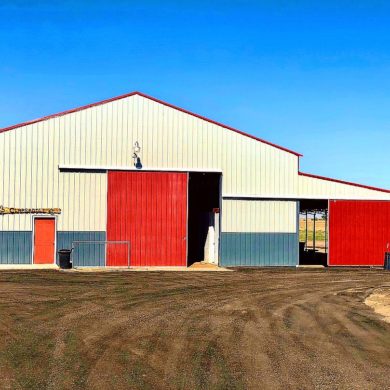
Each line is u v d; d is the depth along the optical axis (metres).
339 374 9.11
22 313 13.88
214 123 27.95
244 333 12.08
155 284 20.31
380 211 29.42
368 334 12.30
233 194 28.00
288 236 28.55
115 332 11.87
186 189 27.48
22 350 10.12
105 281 20.84
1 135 25.81
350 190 29.22
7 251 25.81
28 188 26.00
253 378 8.75
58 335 11.43
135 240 26.97
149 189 27.17
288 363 9.70
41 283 19.84
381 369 9.47
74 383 8.22
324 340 11.60
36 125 26.16
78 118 26.56
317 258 34.75
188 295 17.70
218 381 8.52
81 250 26.44
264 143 28.44
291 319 13.88
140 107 27.22
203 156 27.75
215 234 29.34
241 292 18.67
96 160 26.64
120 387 8.09
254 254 28.17
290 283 21.56
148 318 13.58
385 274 25.83
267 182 28.38
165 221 27.25
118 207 26.83
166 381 8.45
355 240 29.16
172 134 27.48
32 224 26.03
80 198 26.48
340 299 17.55
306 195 28.78
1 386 7.99
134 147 27.00
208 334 11.89
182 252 27.34
